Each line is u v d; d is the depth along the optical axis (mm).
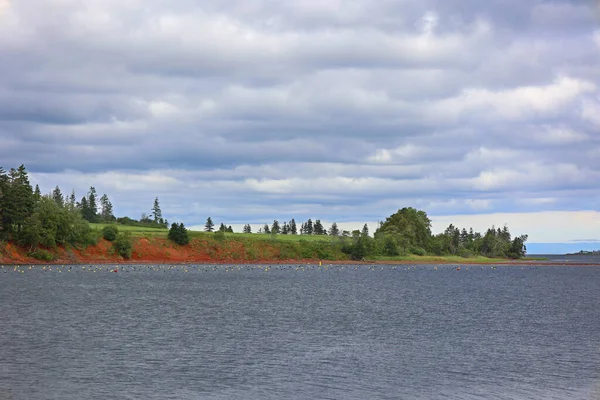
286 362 53562
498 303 112062
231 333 68688
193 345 60719
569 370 52188
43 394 42812
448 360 55500
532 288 158000
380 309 97875
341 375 49344
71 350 57062
